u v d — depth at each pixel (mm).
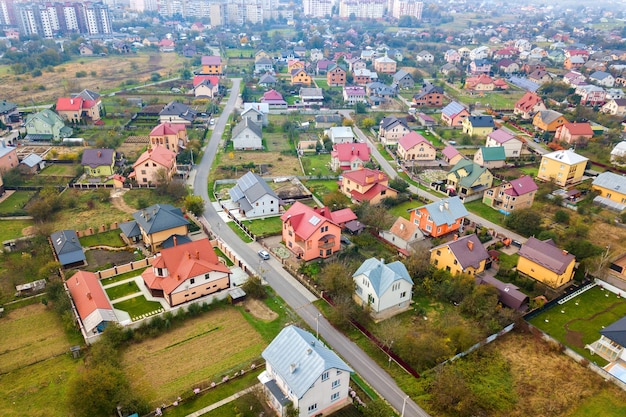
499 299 62094
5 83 178125
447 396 46750
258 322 59250
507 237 79375
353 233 80438
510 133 120188
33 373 50531
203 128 135625
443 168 112875
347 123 138500
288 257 73938
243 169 108312
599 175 96500
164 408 45969
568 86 175000
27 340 55281
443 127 142500
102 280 66750
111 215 85875
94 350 51219
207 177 104250
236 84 194500
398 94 179625
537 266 67812
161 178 94250
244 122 126500
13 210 86750
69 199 89188
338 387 46344
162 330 57156
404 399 46031
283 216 77312
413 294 65562
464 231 81500
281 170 109062
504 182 96000
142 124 138875
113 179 98125
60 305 58094
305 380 43938
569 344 56250
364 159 108188
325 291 63969
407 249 74938
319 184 102062
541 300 62125
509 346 55625
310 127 140750
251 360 52656
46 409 46062
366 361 53031
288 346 47656
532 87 183625
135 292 64250
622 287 67625
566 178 99812
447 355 52438
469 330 55500
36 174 102188
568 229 81500
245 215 86875
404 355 52250
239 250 75812
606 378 51062
